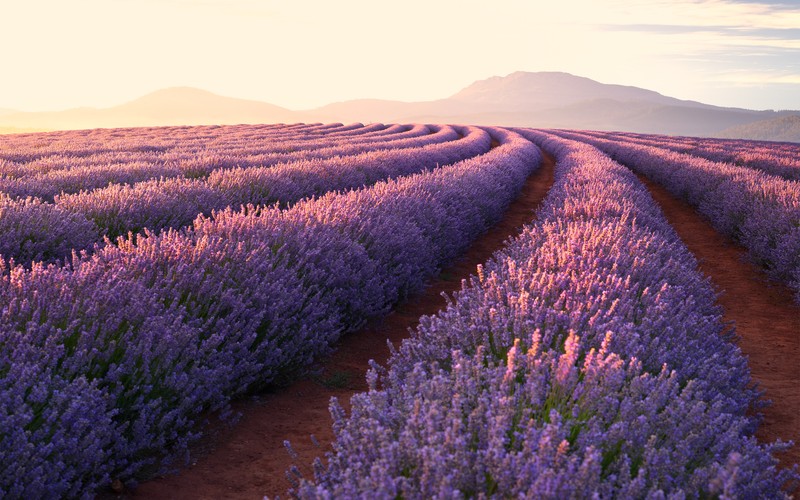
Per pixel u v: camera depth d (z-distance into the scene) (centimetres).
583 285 398
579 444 211
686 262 632
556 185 1415
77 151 1894
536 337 273
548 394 252
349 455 218
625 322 364
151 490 293
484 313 341
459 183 1069
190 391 322
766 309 681
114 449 290
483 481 187
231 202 845
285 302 421
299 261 481
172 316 347
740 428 241
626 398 236
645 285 456
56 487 240
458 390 246
